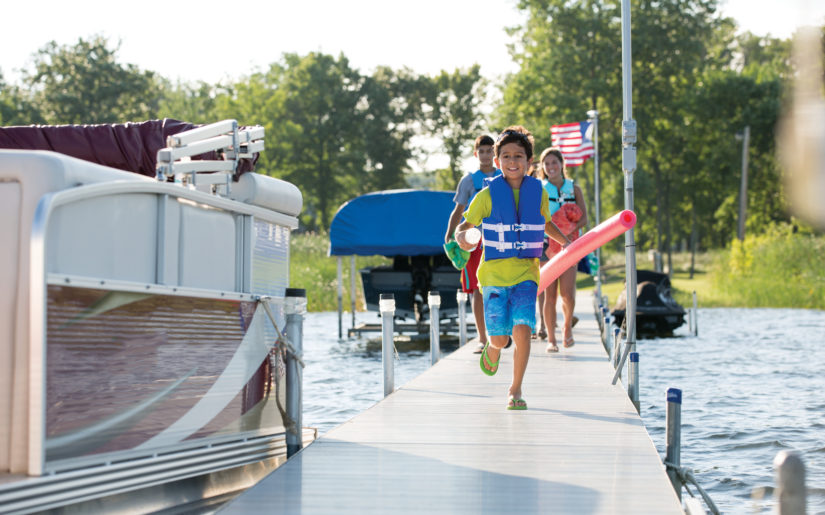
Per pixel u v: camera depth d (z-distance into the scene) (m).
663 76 64.62
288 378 5.73
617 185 77.00
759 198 70.38
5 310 3.65
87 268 3.91
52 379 3.62
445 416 6.90
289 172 93.44
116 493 4.05
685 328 27.70
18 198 3.70
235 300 5.10
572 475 4.75
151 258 4.40
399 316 21.48
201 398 4.74
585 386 8.58
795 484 2.24
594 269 13.78
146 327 4.24
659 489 4.41
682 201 78.69
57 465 3.67
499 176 6.86
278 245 5.91
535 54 65.44
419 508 4.06
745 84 66.50
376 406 7.46
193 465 4.66
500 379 9.29
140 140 6.51
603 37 63.50
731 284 44.38
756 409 11.11
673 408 5.77
